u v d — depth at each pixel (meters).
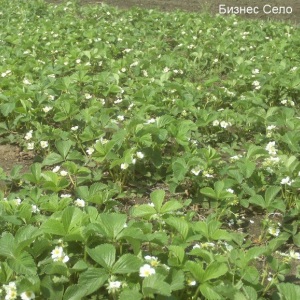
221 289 1.09
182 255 1.18
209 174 1.74
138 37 3.76
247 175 1.68
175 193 1.77
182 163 1.73
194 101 2.37
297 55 3.28
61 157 1.82
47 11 4.70
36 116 2.19
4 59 2.95
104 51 3.11
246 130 2.22
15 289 1.12
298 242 1.53
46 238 1.25
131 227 1.22
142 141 1.83
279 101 2.63
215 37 3.87
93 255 1.13
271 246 1.33
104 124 2.04
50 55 3.26
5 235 1.21
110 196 1.58
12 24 4.08
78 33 3.71
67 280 1.17
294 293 1.10
